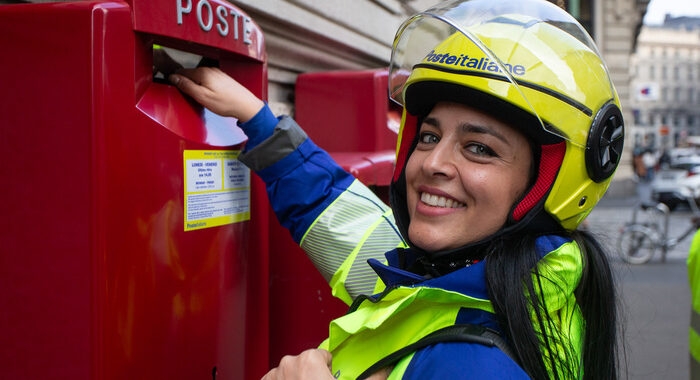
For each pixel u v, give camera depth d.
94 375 0.97
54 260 0.98
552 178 0.88
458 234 0.90
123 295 0.99
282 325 1.88
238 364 1.34
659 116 67.12
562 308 0.91
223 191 1.26
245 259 1.36
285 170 1.28
